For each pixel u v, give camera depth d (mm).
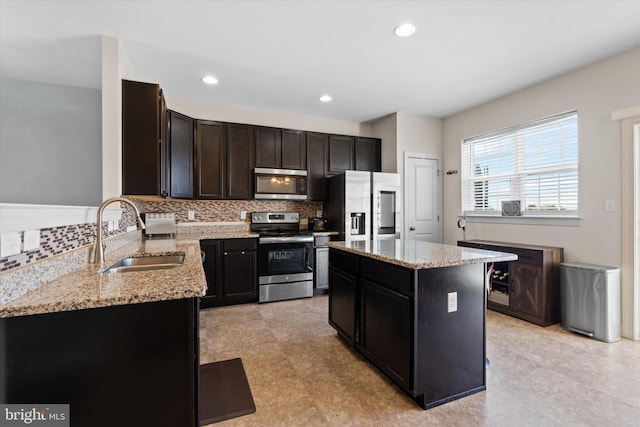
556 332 2768
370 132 4902
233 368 2152
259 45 2553
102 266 1631
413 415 1659
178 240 3078
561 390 1863
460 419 1621
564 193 3146
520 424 1575
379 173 4133
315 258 3982
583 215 2926
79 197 3232
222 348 2461
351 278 2402
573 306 2748
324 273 4035
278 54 2707
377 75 3137
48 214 1226
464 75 3127
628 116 2574
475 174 4141
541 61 2828
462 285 1837
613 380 1965
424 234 4457
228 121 3971
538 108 3326
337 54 2711
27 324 999
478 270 1896
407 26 2283
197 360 1252
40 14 2080
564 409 1685
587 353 2346
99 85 3229
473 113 4113
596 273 2604
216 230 4090
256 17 2166
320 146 4359
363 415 1661
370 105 4047
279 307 3527
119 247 2410
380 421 1613
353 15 2152
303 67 2959
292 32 2361
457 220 4336
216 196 3779
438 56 2738
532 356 2303
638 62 2557
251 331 2812
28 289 1101
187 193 3480
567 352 2365
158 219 3529
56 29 2268
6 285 973
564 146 3148
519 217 3480
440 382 1758
